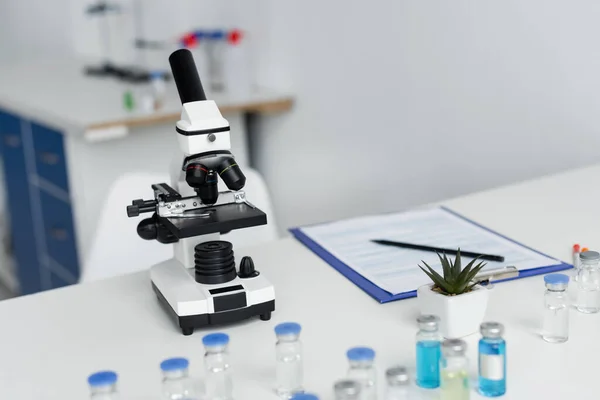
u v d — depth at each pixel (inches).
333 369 40.0
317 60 108.2
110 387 33.7
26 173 122.2
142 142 109.1
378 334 43.9
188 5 130.6
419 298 44.1
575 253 53.0
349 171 108.0
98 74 136.4
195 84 48.8
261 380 39.2
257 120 123.4
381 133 101.3
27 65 150.9
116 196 73.5
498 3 82.4
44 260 124.6
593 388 37.0
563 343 41.5
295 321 46.0
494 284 49.6
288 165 119.3
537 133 81.7
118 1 146.0
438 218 63.2
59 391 39.5
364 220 64.0
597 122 75.4
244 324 46.0
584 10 74.0
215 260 46.2
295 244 59.8
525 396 36.5
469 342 42.1
